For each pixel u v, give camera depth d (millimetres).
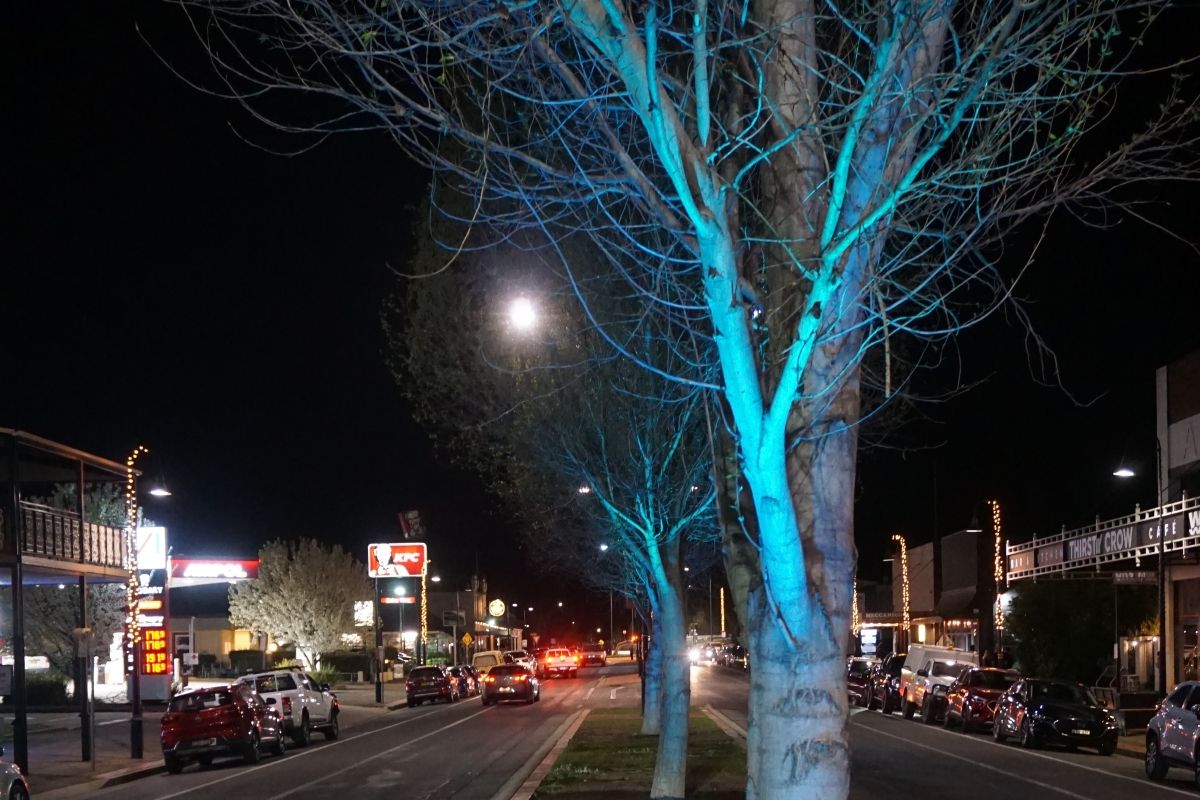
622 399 14867
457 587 103562
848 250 6223
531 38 6219
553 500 19328
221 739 26688
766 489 5770
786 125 6324
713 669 88375
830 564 6066
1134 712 31547
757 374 5914
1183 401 35250
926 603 61562
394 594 72125
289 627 63688
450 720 40406
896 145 6375
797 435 6168
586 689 58500
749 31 6676
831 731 5828
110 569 29891
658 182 8250
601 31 6109
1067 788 19688
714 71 6559
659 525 16266
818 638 5867
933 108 6234
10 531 24953
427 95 6582
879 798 18031
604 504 16266
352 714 46281
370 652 69250
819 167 6523
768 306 6516
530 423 15164
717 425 6883
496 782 21594
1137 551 28953
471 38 6645
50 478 31531
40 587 45125
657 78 6062
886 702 40719
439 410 15609
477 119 8219
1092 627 37812
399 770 24531
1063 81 6465
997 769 22609
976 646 51750
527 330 14336
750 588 6188
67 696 45469
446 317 14703
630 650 153625
